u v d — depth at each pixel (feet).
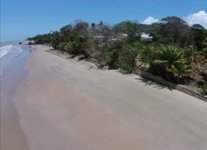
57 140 65.21
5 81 130.21
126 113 79.36
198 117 75.20
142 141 63.26
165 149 59.67
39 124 74.79
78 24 296.51
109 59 146.51
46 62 192.75
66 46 239.91
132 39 181.68
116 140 64.23
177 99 89.51
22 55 263.70
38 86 116.78
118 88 104.73
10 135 68.64
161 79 110.11
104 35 192.75
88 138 65.67
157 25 213.46
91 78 125.39
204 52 107.76
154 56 115.55
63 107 87.30
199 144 61.31
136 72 126.72
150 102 87.40
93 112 81.41
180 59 106.22
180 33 193.36
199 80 103.81
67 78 129.49
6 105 91.81
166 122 72.54
